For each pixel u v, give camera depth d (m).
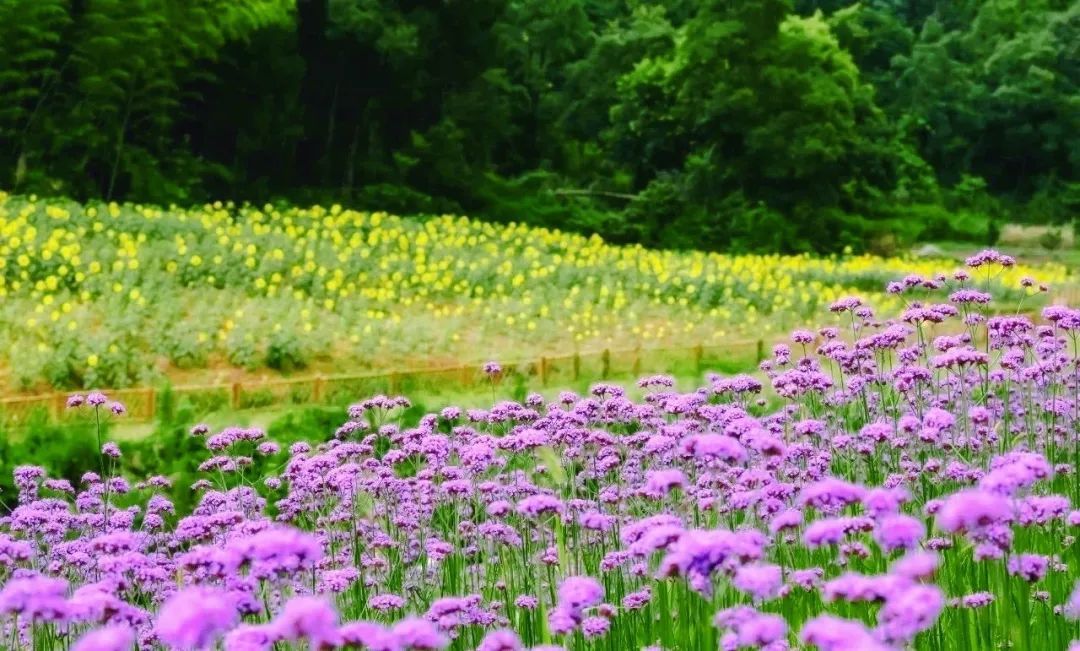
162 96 42.56
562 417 7.23
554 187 54.59
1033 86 70.31
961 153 72.50
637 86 55.53
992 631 4.48
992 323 7.29
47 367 20.00
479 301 27.98
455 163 49.22
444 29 50.28
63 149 41.53
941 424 5.89
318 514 7.23
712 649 4.00
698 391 7.60
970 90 71.69
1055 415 6.84
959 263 41.91
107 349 20.92
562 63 66.75
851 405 8.10
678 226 49.88
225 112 46.81
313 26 48.78
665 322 27.98
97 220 29.09
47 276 24.55
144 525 7.47
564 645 4.65
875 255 52.19
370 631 3.06
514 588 5.83
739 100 51.16
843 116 53.59
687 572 3.47
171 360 21.91
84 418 14.83
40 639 4.81
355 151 49.56
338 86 49.47
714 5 53.25
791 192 52.59
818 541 3.80
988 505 3.26
